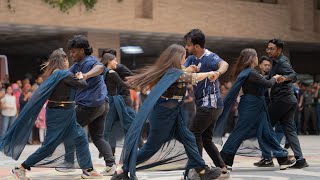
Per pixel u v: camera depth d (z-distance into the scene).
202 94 14.81
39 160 14.98
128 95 20.12
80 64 16.06
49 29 37.66
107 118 19.75
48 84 14.65
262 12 46.62
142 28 39.91
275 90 18.64
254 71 17.12
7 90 33.25
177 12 41.75
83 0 37.03
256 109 17.64
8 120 33.12
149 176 16.50
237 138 17.56
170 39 44.94
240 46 51.06
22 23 34.94
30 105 14.49
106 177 16.39
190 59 15.31
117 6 38.72
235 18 45.00
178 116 13.39
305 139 37.94
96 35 39.59
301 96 44.53
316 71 60.44
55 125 14.91
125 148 12.89
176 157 13.62
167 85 12.85
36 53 54.59
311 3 49.88
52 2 35.88
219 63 14.81
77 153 15.48
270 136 18.08
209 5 43.50
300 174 17.02
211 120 14.82
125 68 19.78
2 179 16.02
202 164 13.72
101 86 16.58
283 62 18.34
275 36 47.31
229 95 17.02
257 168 18.86
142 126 12.65
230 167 17.62
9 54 55.59
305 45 52.22
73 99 15.16
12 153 14.57
